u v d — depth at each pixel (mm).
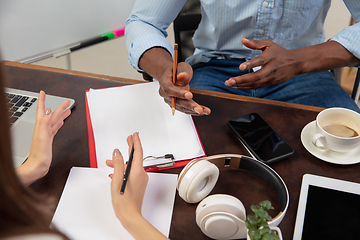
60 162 639
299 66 847
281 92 1069
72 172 610
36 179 586
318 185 568
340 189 561
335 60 877
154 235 470
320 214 528
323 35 1178
